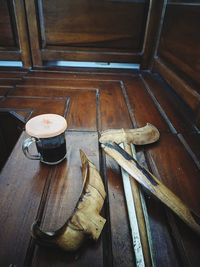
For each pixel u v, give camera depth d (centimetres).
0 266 29
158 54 106
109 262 31
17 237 32
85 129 61
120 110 74
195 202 41
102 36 105
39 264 29
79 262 30
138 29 104
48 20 99
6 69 107
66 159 48
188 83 74
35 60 109
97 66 116
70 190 41
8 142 79
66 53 108
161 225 36
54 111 70
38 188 41
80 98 81
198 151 55
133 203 38
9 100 76
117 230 34
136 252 31
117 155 44
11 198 38
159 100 83
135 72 112
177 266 31
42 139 40
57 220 35
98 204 35
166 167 49
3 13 96
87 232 31
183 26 79
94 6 96
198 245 33
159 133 59
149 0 95
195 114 68
